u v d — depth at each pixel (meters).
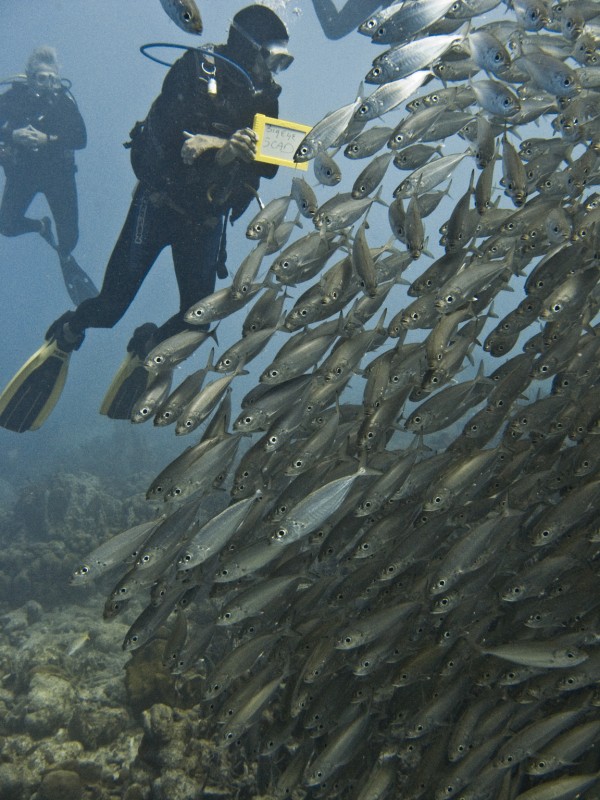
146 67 39.25
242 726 1.25
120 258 2.55
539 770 1.11
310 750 1.32
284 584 1.33
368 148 1.52
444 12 1.47
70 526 3.96
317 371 1.42
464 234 1.46
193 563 1.28
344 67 31.72
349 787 1.36
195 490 1.36
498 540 1.28
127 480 5.43
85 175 41.44
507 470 1.45
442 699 1.23
